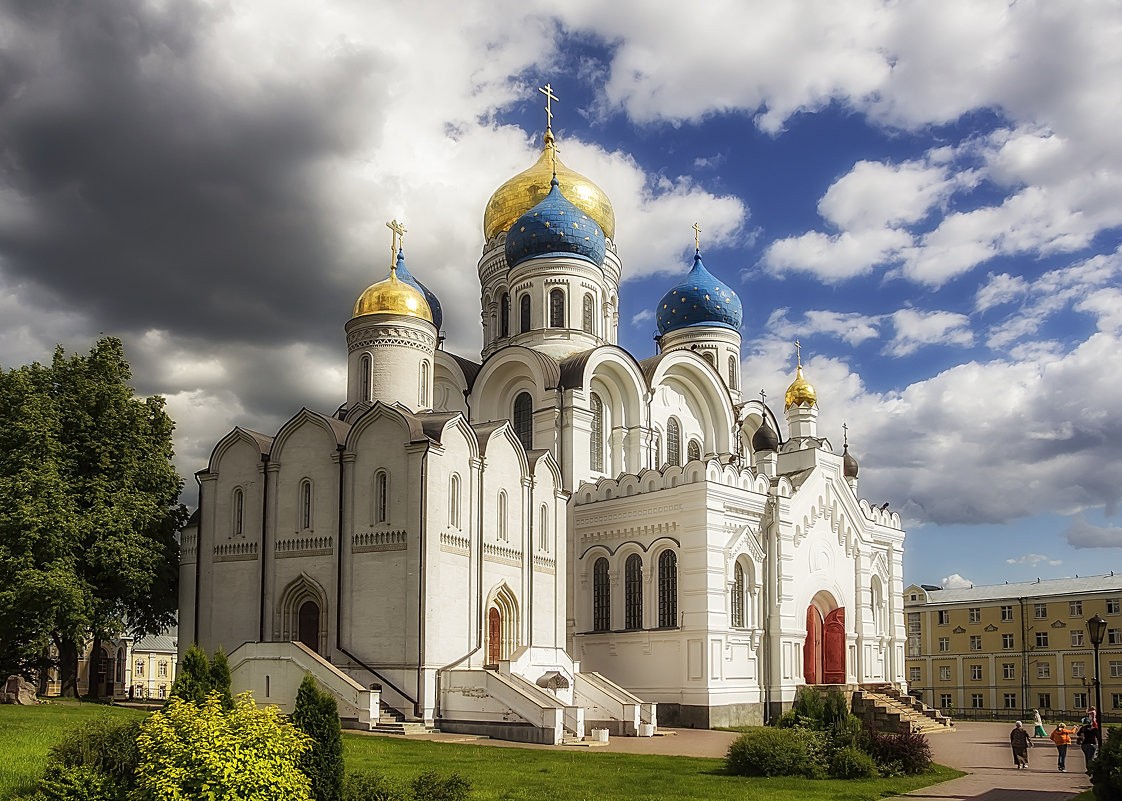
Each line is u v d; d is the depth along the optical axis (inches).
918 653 4077.3
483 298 2908.5
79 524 1819.6
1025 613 3806.6
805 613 2310.5
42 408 1900.8
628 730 1787.6
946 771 1378.0
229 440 1956.2
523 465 2017.7
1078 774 1408.7
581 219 2664.9
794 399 2682.1
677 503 2123.5
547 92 3063.5
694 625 2048.5
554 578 2081.7
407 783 883.4
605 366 2437.3
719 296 3011.8
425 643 1663.4
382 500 1760.6
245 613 1866.4
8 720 1378.0
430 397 2069.4
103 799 743.1
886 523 2684.5
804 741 1290.6
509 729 1577.3
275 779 676.7
